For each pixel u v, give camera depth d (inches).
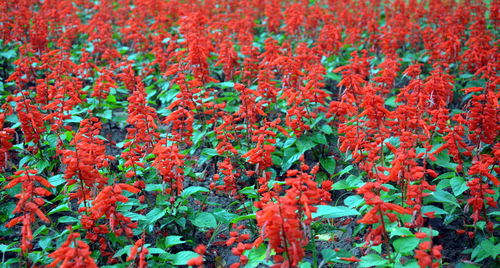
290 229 170.6
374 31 464.1
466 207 214.4
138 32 462.6
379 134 238.1
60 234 223.9
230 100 353.1
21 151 316.8
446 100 315.9
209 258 243.9
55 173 290.0
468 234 223.5
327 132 294.0
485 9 505.4
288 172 188.4
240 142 297.9
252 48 379.9
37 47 430.6
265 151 236.5
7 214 251.8
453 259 226.2
